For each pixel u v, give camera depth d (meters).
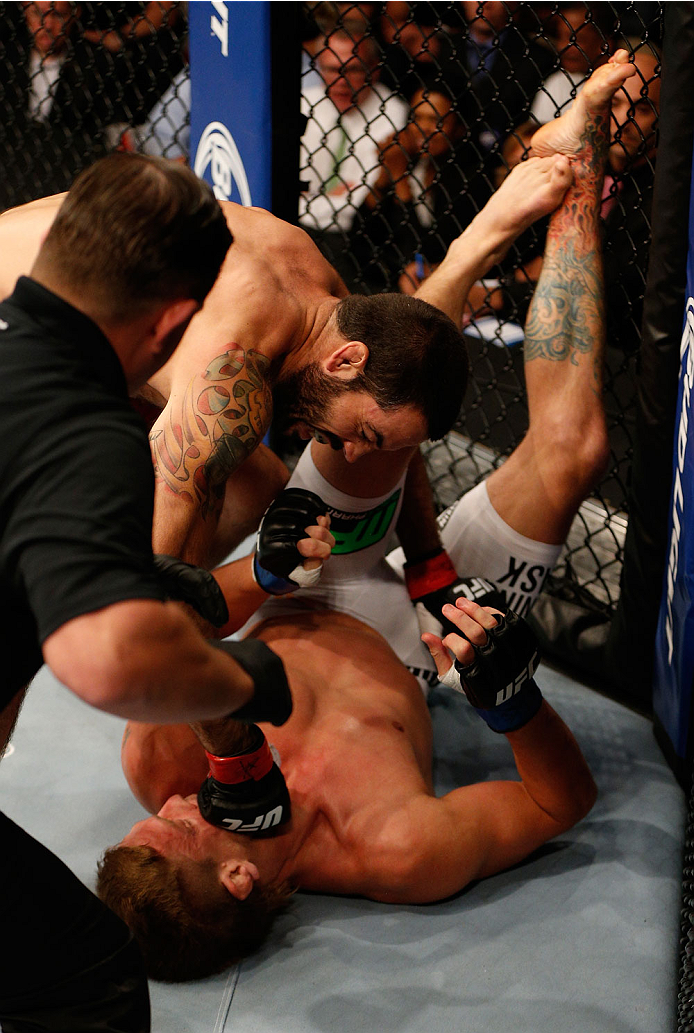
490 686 1.48
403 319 1.47
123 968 1.15
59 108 3.40
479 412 3.01
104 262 0.86
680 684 1.79
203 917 1.45
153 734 1.66
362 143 3.08
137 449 0.86
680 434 1.77
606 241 2.19
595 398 1.98
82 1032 1.13
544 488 1.99
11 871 1.06
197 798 1.55
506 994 1.47
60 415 0.83
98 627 0.79
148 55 3.28
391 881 1.57
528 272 2.71
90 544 0.80
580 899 1.65
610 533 2.58
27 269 1.56
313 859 1.61
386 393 1.47
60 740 2.01
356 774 1.62
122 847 1.48
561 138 1.96
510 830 1.63
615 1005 1.46
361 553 1.92
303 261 1.67
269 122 2.39
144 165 0.89
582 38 2.37
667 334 1.84
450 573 2.00
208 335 1.50
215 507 1.50
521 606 2.08
